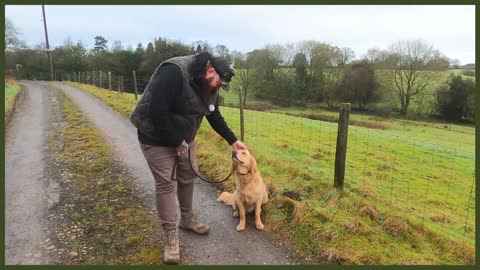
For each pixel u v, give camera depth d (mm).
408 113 39438
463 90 36344
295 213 4344
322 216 4273
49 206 4945
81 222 4473
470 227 4930
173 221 3668
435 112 38500
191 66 3240
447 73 39094
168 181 3562
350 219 4250
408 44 40312
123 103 15789
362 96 40188
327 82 41469
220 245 4008
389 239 3965
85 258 3725
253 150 7273
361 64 40875
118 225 4387
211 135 8594
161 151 3459
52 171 6516
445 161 10258
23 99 19469
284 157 7688
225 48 43500
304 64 42281
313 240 3955
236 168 4227
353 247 3766
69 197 5246
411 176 8211
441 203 6328
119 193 5383
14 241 4062
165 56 44594
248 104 32906
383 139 12922
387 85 40312
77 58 57875
